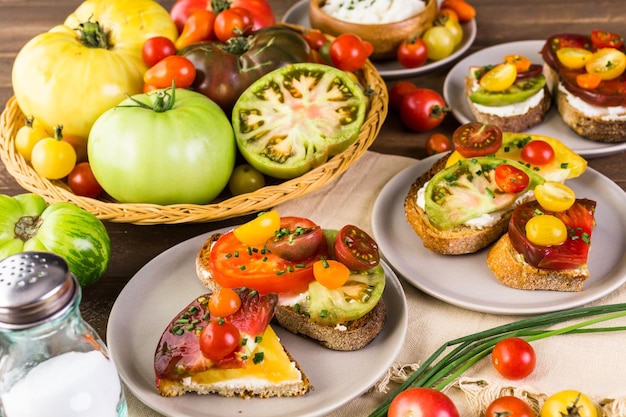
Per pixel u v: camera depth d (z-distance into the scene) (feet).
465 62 3.37
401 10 3.45
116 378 2.15
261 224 2.48
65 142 2.82
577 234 2.59
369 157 3.05
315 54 3.11
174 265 2.65
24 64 2.91
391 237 2.76
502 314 2.54
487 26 3.65
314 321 2.42
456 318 2.55
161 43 2.95
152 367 2.42
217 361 2.30
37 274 1.95
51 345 2.07
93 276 2.56
